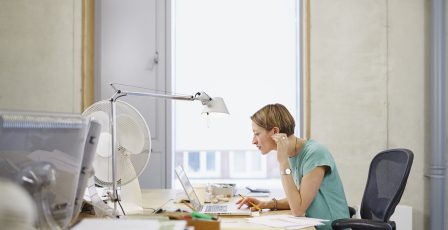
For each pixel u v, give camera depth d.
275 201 1.95
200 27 3.50
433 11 3.14
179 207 1.91
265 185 3.45
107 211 1.52
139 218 1.27
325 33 3.32
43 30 3.34
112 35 3.45
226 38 3.50
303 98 3.44
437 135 3.12
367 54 3.31
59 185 1.02
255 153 3.64
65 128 1.04
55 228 1.02
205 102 1.89
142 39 3.46
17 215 0.81
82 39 3.33
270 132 1.93
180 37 3.50
